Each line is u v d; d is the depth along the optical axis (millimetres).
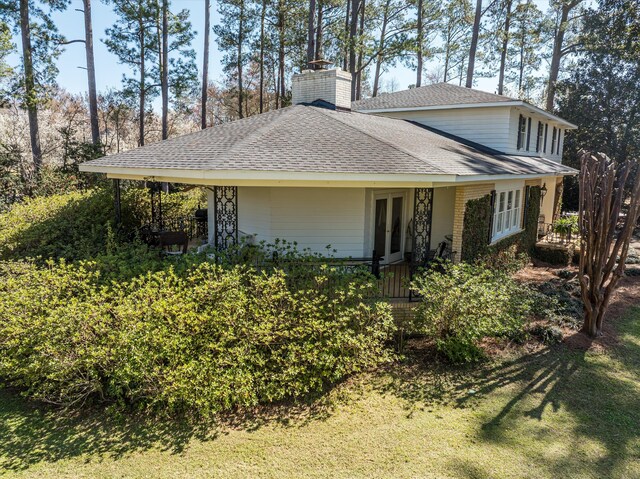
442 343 8211
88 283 8102
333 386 7398
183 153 10250
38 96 23422
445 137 16703
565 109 30812
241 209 12055
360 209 11469
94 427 6254
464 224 11391
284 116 12195
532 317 10266
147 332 6543
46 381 6598
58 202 13922
